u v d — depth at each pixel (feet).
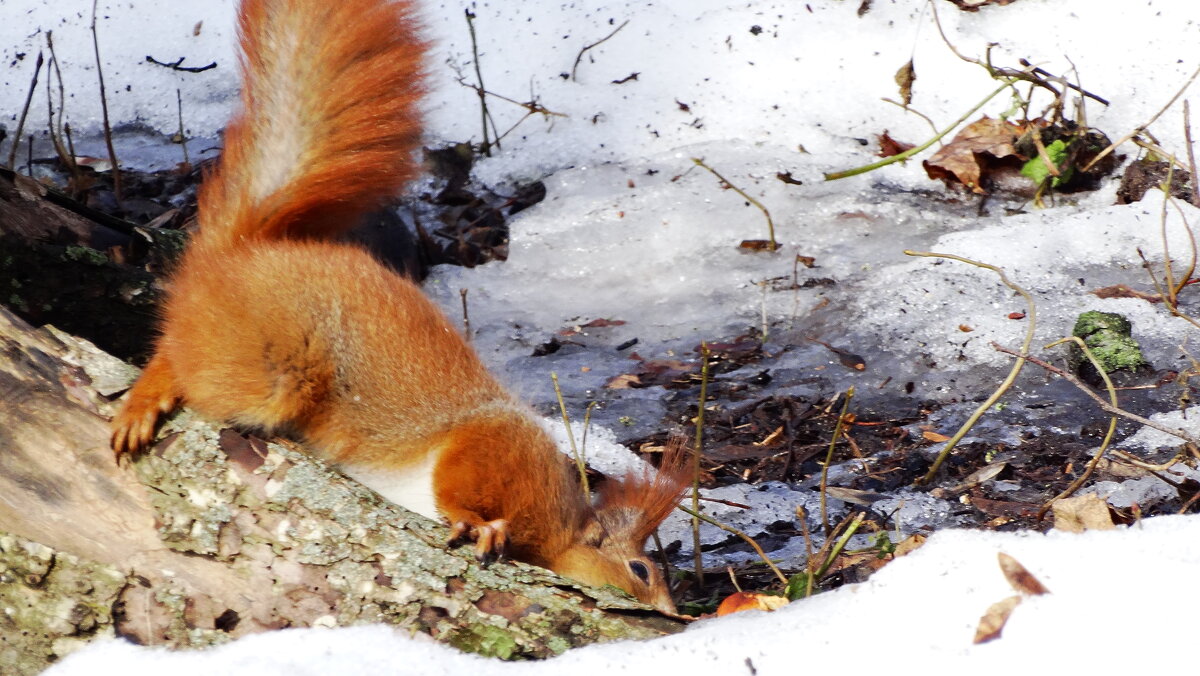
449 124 43.45
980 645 14.78
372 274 20.63
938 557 16.35
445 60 44.96
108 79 45.85
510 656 16.47
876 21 45.29
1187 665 14.02
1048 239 36.24
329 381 19.79
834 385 31.48
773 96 43.75
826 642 15.30
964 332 33.01
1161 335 31.65
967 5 45.19
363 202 22.36
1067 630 14.71
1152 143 38.04
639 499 22.84
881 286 35.35
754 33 45.55
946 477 26.81
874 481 26.91
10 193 25.61
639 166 41.63
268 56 21.95
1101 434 27.73
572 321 35.68
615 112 43.60
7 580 17.19
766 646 15.43
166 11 47.09
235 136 22.00
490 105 44.09
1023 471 26.53
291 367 19.35
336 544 17.39
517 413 21.24
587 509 22.24
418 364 20.30
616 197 40.27
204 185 21.81
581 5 46.93
